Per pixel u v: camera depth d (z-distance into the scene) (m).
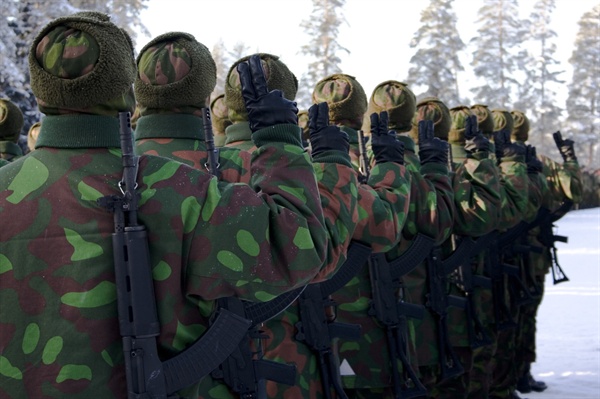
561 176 7.40
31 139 5.41
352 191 2.51
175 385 1.82
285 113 1.99
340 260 2.50
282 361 3.17
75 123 1.85
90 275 1.77
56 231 1.79
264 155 1.96
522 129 8.06
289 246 1.85
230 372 2.51
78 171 1.83
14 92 18.64
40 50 1.83
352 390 3.88
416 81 39.03
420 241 4.07
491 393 6.07
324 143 2.56
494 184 4.67
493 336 5.63
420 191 4.08
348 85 4.00
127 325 1.77
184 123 2.81
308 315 3.23
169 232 1.81
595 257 16.73
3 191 1.83
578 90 53.44
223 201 1.84
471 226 4.64
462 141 5.93
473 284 5.11
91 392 1.75
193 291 1.83
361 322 3.82
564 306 10.52
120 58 1.85
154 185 1.83
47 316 1.76
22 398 1.74
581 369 7.10
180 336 1.85
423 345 4.39
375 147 3.54
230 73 3.46
